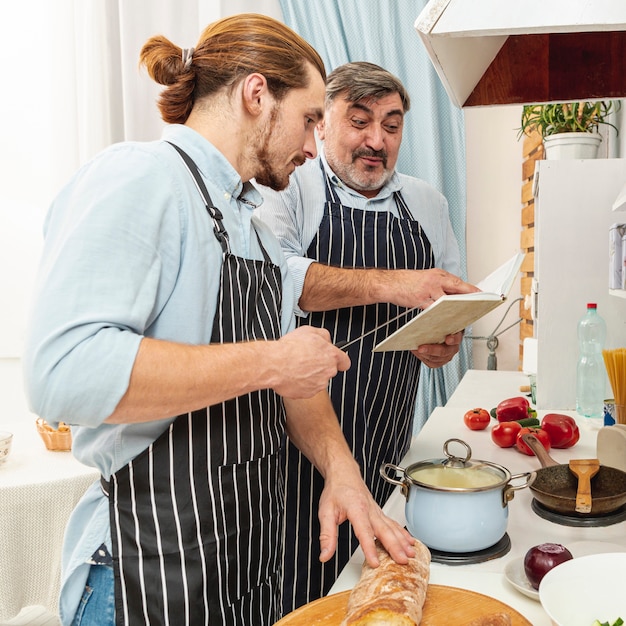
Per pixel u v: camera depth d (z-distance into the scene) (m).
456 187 3.47
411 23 3.39
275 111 1.13
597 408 2.18
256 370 1.00
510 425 1.79
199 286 1.05
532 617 0.94
